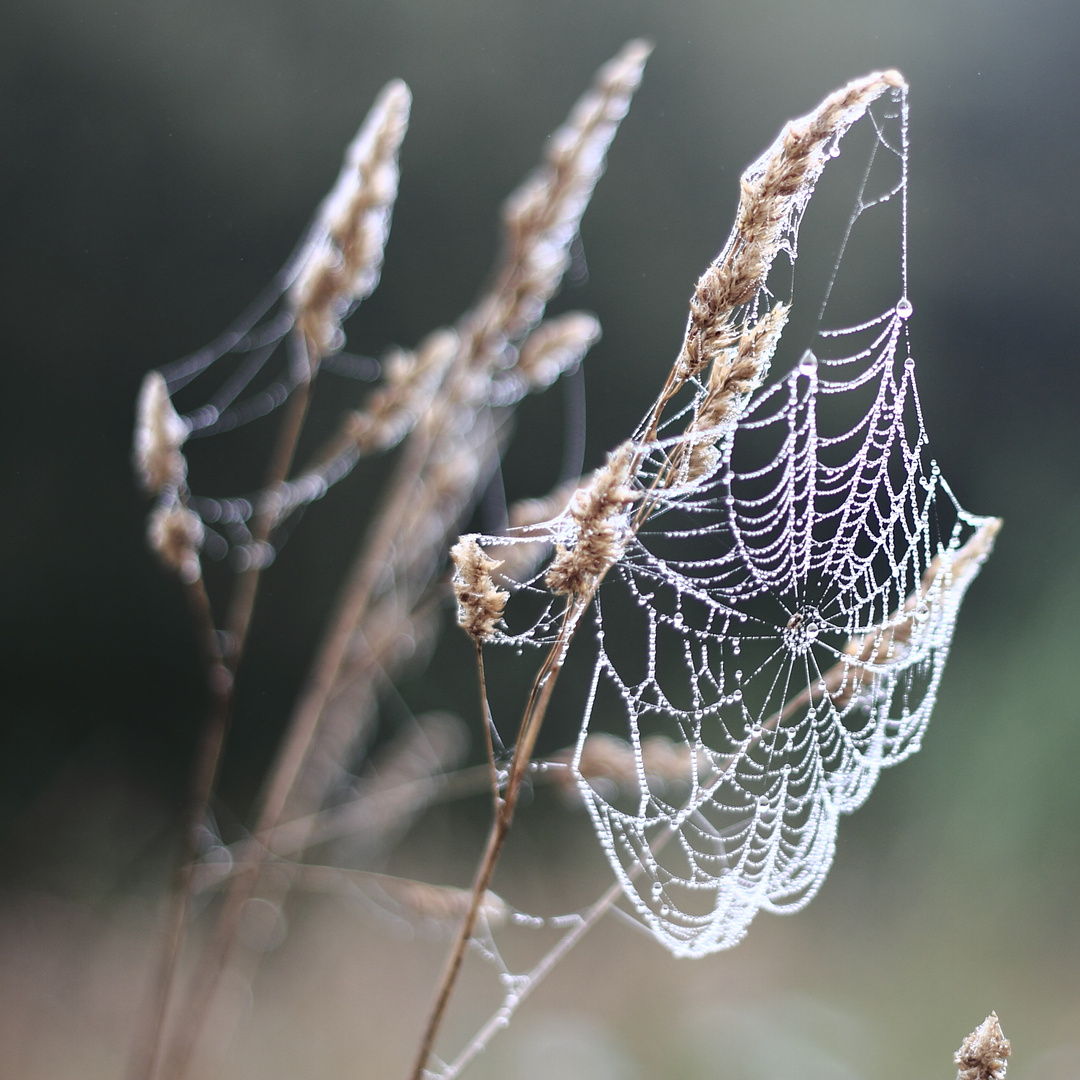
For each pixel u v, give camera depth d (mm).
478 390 624
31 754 1956
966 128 1956
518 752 510
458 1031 1229
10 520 2055
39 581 2066
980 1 1963
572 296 2092
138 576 2107
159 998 591
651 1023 1288
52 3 1917
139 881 1429
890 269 1879
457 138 2176
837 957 1493
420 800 680
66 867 1396
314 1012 1216
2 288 2004
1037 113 1948
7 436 2039
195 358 2074
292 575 2129
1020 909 1611
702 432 504
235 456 2066
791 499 579
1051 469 1972
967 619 1976
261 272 2074
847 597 596
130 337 2080
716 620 840
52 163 1994
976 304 1953
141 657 2084
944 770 1818
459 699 1955
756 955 1463
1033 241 1954
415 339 2182
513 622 1677
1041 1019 1408
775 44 2064
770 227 500
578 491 501
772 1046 1243
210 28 2000
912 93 1958
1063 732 1760
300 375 602
